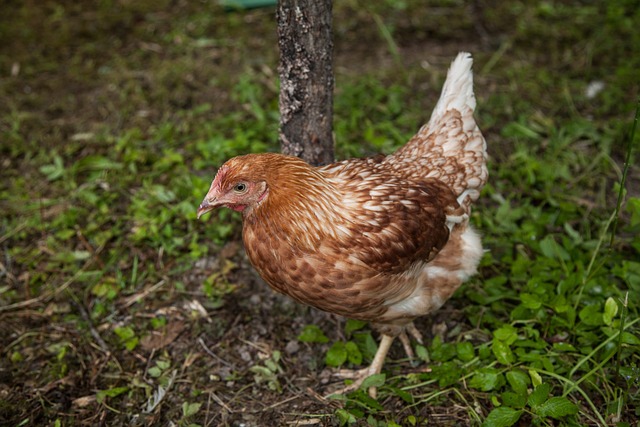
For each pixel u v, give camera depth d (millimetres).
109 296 1056
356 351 961
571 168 1248
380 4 1712
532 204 1189
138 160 1266
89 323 1030
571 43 1560
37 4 1753
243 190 808
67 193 1226
